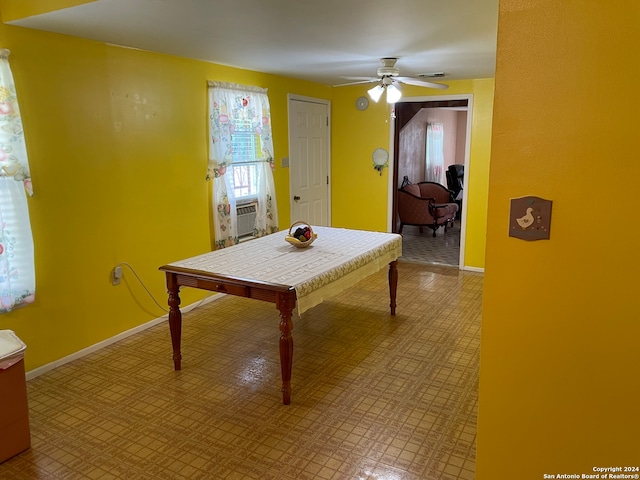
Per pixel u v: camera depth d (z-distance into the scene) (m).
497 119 1.35
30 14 2.65
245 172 4.75
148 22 2.78
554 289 1.37
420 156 8.64
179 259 4.14
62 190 3.17
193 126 4.14
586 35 1.22
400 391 2.85
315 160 5.97
